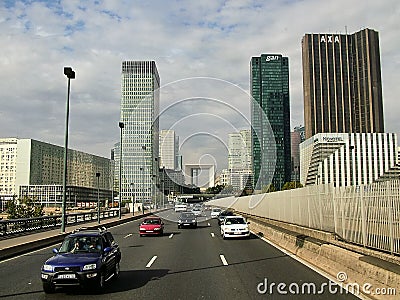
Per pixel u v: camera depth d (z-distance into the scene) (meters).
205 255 18.44
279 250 20.28
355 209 14.66
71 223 38.75
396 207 11.59
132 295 10.05
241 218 28.91
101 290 10.50
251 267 14.55
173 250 20.69
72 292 10.49
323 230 19.30
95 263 10.39
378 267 9.81
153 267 14.91
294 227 25.08
